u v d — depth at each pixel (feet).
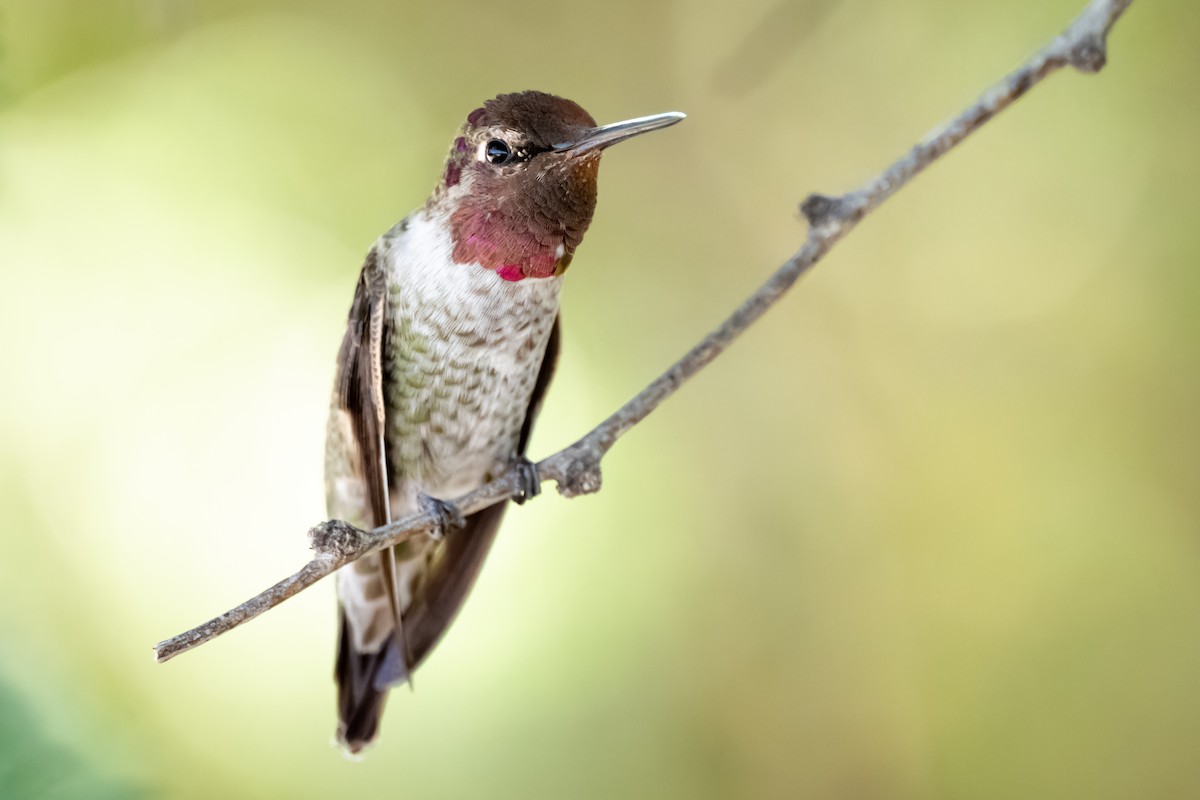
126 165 35.35
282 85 37.24
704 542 35.81
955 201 37.50
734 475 37.14
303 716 31.42
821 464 37.47
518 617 33.14
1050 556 35.06
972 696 34.55
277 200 36.40
